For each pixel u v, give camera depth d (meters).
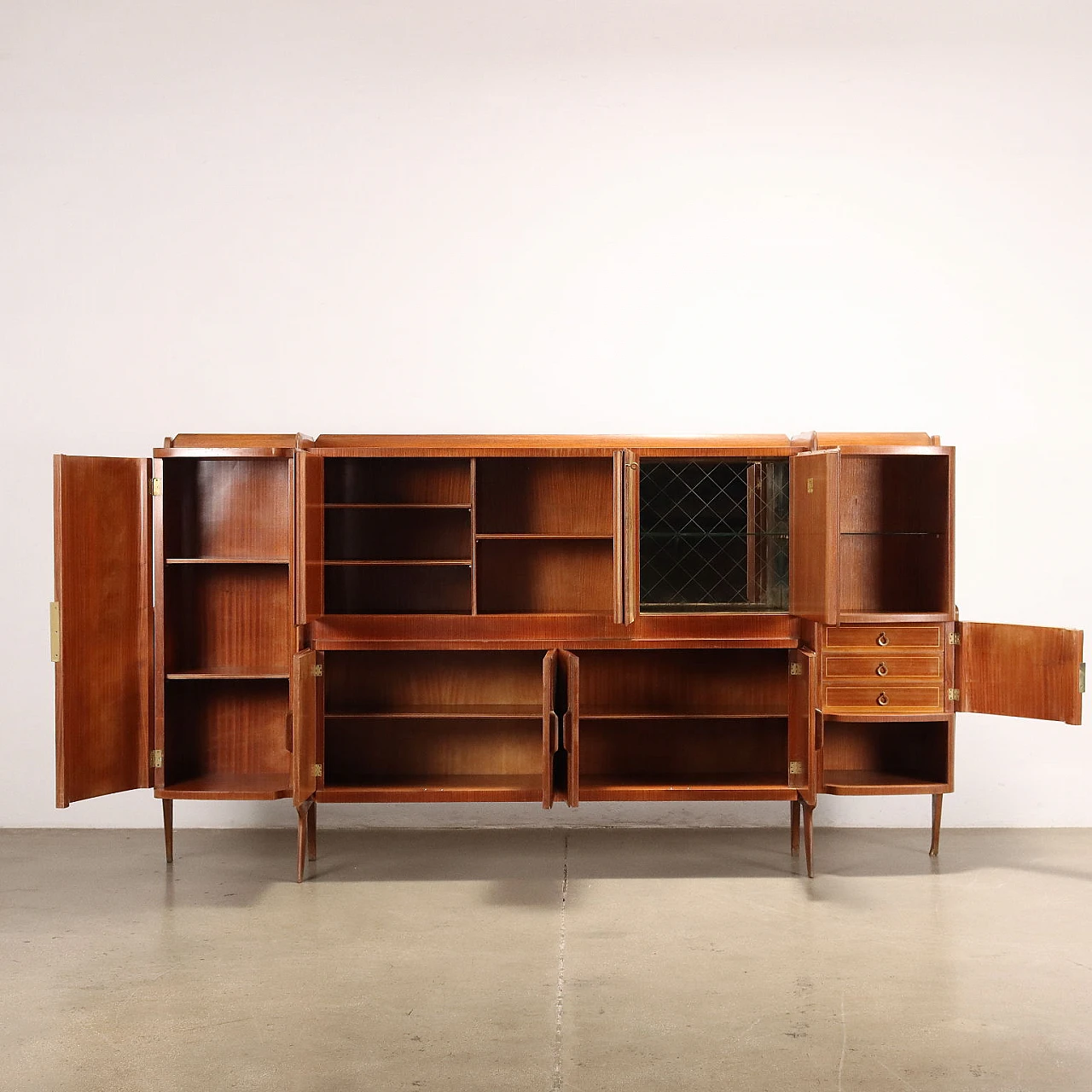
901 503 4.05
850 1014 2.60
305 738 3.62
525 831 4.33
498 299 4.37
